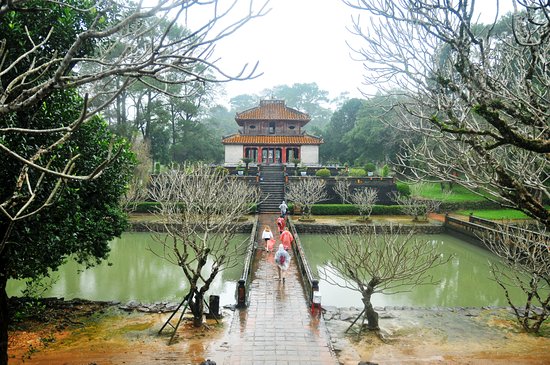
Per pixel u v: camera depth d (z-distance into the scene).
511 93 6.50
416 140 35.91
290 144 45.59
